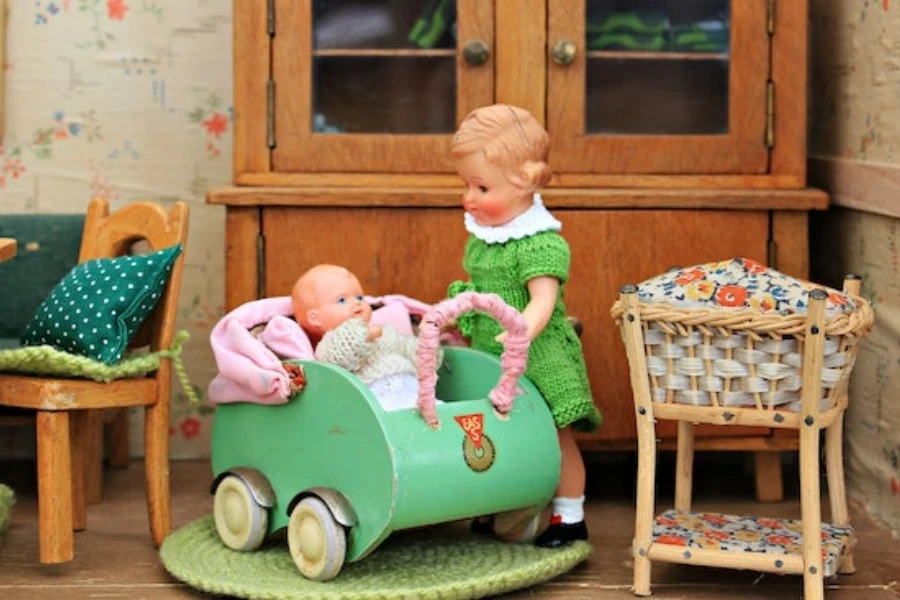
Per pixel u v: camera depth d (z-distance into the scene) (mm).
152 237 2986
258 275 3176
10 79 3725
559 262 2775
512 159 2781
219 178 3777
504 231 2811
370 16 3217
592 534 3090
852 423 3373
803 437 2488
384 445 2535
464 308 2586
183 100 3754
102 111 3750
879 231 3193
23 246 3520
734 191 3203
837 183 3418
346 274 2885
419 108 3229
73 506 3090
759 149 3244
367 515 2584
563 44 3186
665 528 2760
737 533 2734
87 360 2730
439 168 3232
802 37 3221
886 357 3148
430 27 3213
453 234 3180
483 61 3195
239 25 3191
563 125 3223
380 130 3229
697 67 3234
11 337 3514
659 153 3238
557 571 2725
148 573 2803
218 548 2854
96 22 3725
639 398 2598
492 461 2656
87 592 2680
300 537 2660
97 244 3125
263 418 2801
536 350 2834
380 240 3178
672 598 2650
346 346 2725
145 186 3775
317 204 3152
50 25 3715
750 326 2457
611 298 3188
